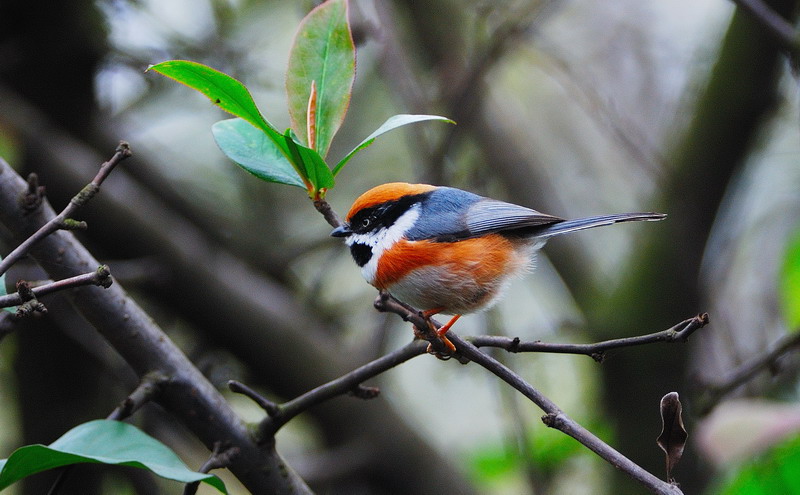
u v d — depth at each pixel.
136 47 11.79
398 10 12.81
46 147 10.71
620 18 15.73
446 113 11.84
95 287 6.42
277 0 14.63
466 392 15.15
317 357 11.28
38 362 11.37
